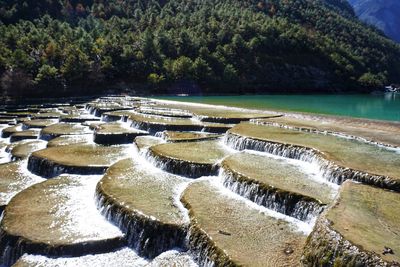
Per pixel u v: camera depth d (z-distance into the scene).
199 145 36.53
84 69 98.44
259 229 20.50
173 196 25.67
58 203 26.28
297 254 18.06
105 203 24.83
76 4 159.38
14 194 28.73
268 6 176.88
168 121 47.19
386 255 14.27
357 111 64.12
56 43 102.62
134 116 51.06
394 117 55.47
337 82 138.62
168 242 21.11
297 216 22.02
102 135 41.44
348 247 15.10
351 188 22.48
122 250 21.59
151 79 105.31
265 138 34.56
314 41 147.12
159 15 150.62
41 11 144.25
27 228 22.64
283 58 134.00
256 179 25.03
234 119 47.28
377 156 28.64
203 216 21.80
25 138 45.84
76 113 62.16
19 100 81.94
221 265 17.77
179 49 120.00
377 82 146.12
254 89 120.56
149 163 33.19
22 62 92.00
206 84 111.75
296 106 71.56
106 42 109.56
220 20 144.38
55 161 33.28
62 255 20.77
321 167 27.27
